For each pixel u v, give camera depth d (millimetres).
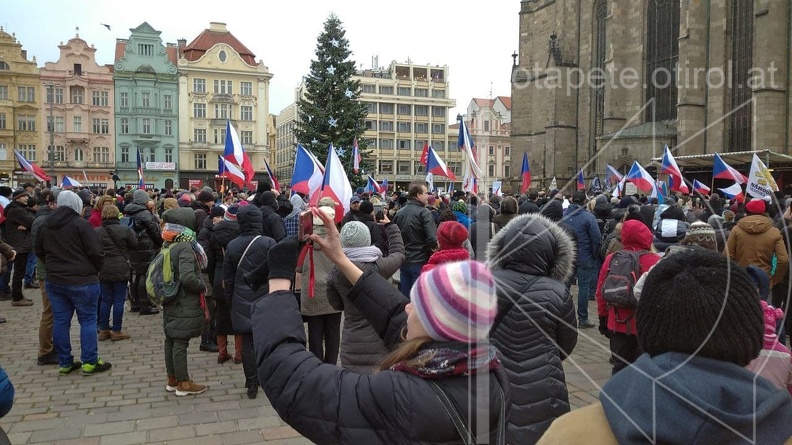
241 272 6488
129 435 5602
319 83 36094
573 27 39531
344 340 5320
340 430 1953
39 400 6562
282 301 2230
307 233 2559
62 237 7242
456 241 5211
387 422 1901
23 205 12195
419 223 9383
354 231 5902
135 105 69812
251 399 6621
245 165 15117
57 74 67188
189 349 8992
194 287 6582
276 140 103375
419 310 1950
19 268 12148
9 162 65688
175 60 73500
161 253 6645
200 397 6699
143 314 11352
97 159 69375
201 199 11750
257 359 2170
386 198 24750
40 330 7977
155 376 7480
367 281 2795
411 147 94750
